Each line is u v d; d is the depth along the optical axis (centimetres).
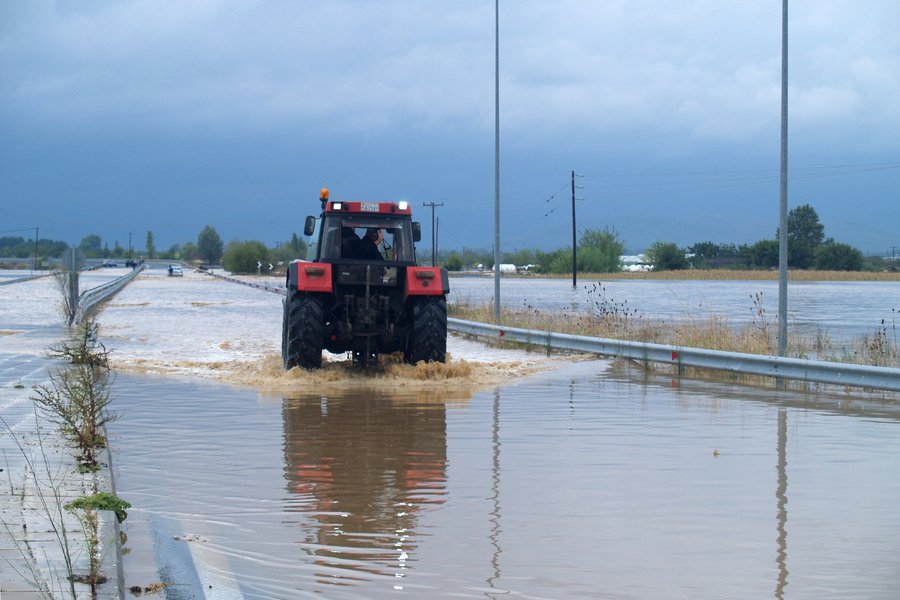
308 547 713
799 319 3428
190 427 1204
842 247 12638
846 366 1505
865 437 1143
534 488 887
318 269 1673
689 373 1852
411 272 1692
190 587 627
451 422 1249
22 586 586
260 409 1354
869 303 4709
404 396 1498
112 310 4075
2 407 1305
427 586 630
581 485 897
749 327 2627
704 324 2467
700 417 1295
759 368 1670
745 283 8444
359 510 812
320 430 1188
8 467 933
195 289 6656
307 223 1844
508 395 1516
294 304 1684
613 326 2492
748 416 1305
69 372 1587
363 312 1698
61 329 2894
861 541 724
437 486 895
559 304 4350
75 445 1050
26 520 736
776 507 819
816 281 9269
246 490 882
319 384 1623
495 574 652
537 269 12181
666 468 968
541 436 1148
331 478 930
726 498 849
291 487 893
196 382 1658
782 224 1764
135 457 1024
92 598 566
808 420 1272
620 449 1067
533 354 2280
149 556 691
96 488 847
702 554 694
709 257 15412
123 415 1294
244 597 609
